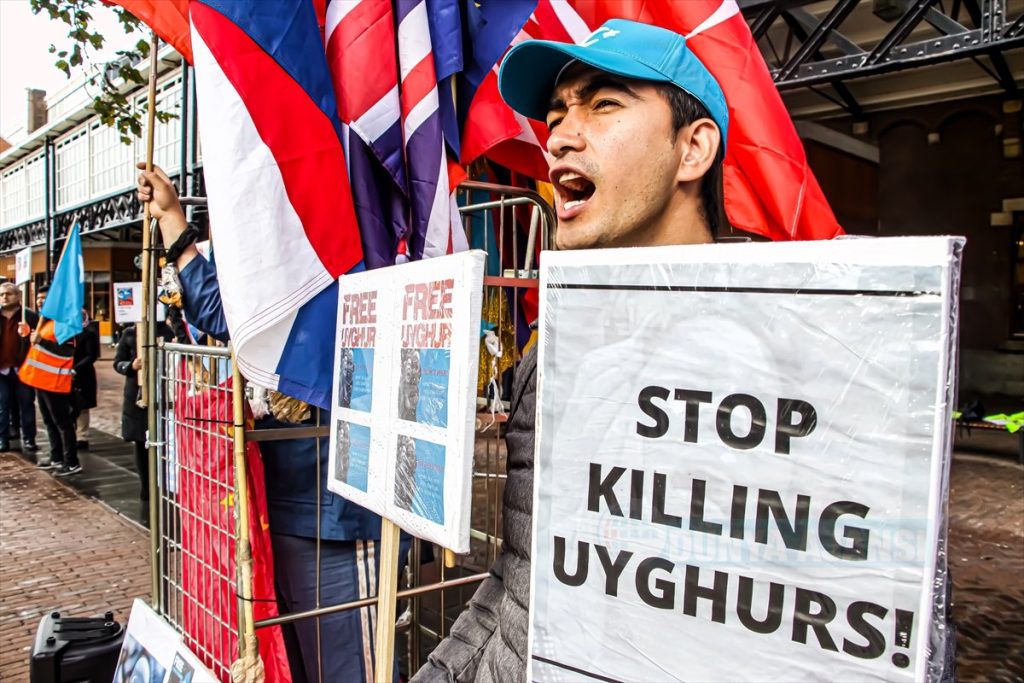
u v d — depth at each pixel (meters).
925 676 0.61
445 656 1.21
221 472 2.04
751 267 0.71
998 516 5.51
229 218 1.76
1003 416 7.48
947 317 0.61
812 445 0.67
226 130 1.76
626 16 2.56
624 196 1.07
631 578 0.77
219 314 2.05
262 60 1.81
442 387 1.13
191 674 1.89
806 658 0.67
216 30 1.76
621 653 0.78
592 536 0.80
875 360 0.64
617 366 0.79
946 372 0.61
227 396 2.01
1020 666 3.30
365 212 2.02
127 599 3.98
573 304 0.82
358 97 1.99
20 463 7.46
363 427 1.42
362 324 1.45
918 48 5.84
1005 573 4.38
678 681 0.74
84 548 4.81
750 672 0.70
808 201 2.53
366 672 2.27
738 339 0.71
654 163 1.07
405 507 1.23
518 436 1.16
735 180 2.57
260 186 1.78
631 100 1.06
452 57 2.15
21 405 8.16
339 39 2.01
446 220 2.12
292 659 2.27
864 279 0.65
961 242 0.62
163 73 8.85
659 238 1.10
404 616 2.76
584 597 0.81
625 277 0.79
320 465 2.22
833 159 9.28
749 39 2.55
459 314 1.09
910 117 9.56
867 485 0.64
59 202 15.26
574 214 1.11
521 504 1.10
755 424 0.70
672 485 0.75
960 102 9.15
